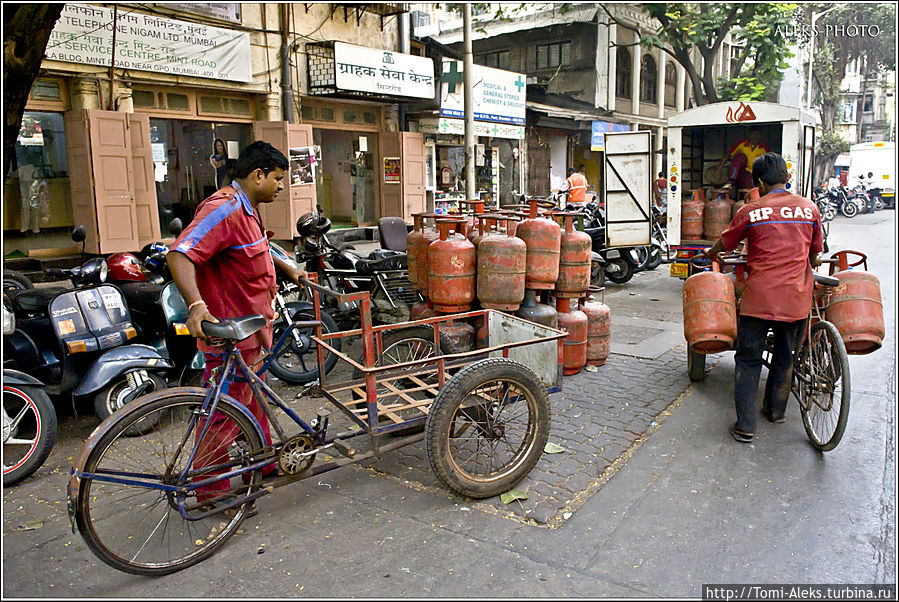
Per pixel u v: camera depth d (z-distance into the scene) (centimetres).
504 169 1692
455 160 1520
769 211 403
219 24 1016
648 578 270
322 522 315
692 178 1107
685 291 459
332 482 356
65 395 427
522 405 432
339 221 1290
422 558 284
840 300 430
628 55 2123
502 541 297
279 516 321
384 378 390
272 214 1120
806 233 399
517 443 397
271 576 273
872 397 488
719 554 287
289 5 1095
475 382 322
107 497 334
